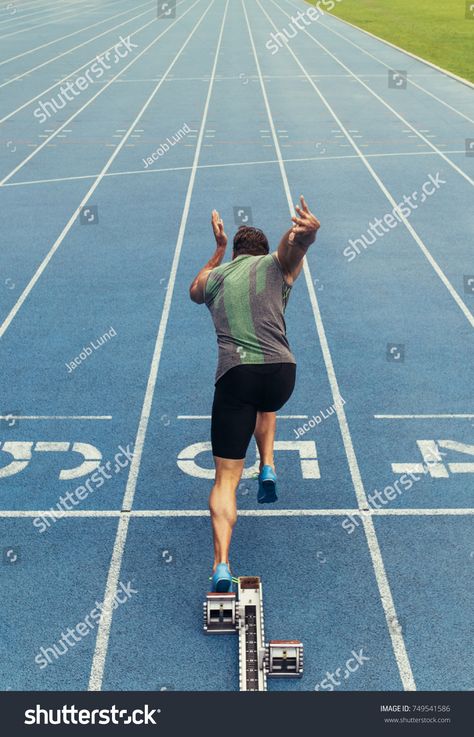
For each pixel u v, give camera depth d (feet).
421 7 153.58
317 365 27.53
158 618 16.52
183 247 39.17
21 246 39.55
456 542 18.72
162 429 23.50
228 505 16.07
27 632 16.19
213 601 15.69
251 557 18.19
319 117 68.13
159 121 66.90
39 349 28.68
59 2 177.06
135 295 33.58
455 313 31.96
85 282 34.99
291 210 44.75
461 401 25.08
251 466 21.59
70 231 41.65
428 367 27.35
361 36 119.14
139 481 21.03
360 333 30.09
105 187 49.39
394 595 17.11
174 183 50.06
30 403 24.94
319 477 21.16
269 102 74.08
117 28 128.98
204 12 149.89
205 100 75.10
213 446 16.40
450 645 15.84
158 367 27.30
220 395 16.26
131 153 57.31
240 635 15.62
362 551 18.43
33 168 53.78
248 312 16.22
